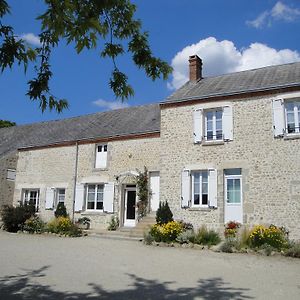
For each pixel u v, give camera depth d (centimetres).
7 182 2131
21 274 838
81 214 1875
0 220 1920
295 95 1359
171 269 923
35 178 2086
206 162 1488
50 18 428
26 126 2605
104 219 1805
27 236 1582
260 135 1404
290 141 1348
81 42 465
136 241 1449
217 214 1429
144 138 1758
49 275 830
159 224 1466
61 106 514
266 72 1627
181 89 1730
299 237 1277
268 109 1407
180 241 1310
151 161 1712
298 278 834
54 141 2066
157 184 1700
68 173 1966
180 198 1514
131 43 552
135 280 797
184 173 1522
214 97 1511
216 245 1269
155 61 561
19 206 1838
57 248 1239
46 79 493
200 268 939
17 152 2203
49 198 1997
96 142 1908
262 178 1372
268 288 740
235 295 686
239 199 1417
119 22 538
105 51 546
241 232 1298
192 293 697
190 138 1541
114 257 1083
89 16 450
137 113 2055
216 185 1448
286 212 1311
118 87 558
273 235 1196
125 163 1786
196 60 1817
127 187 1794
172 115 1603
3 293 675
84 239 1500
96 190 1878
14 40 410
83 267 927
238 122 1454
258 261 1040
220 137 1498
